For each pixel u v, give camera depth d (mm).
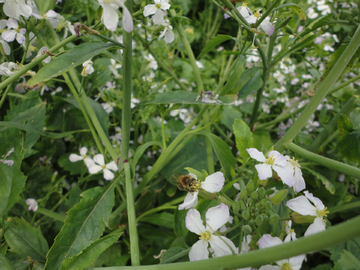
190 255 119
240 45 208
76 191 229
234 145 273
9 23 160
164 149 202
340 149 191
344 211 231
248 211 127
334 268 155
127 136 184
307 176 234
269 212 134
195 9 506
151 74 312
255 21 183
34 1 174
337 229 78
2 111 264
